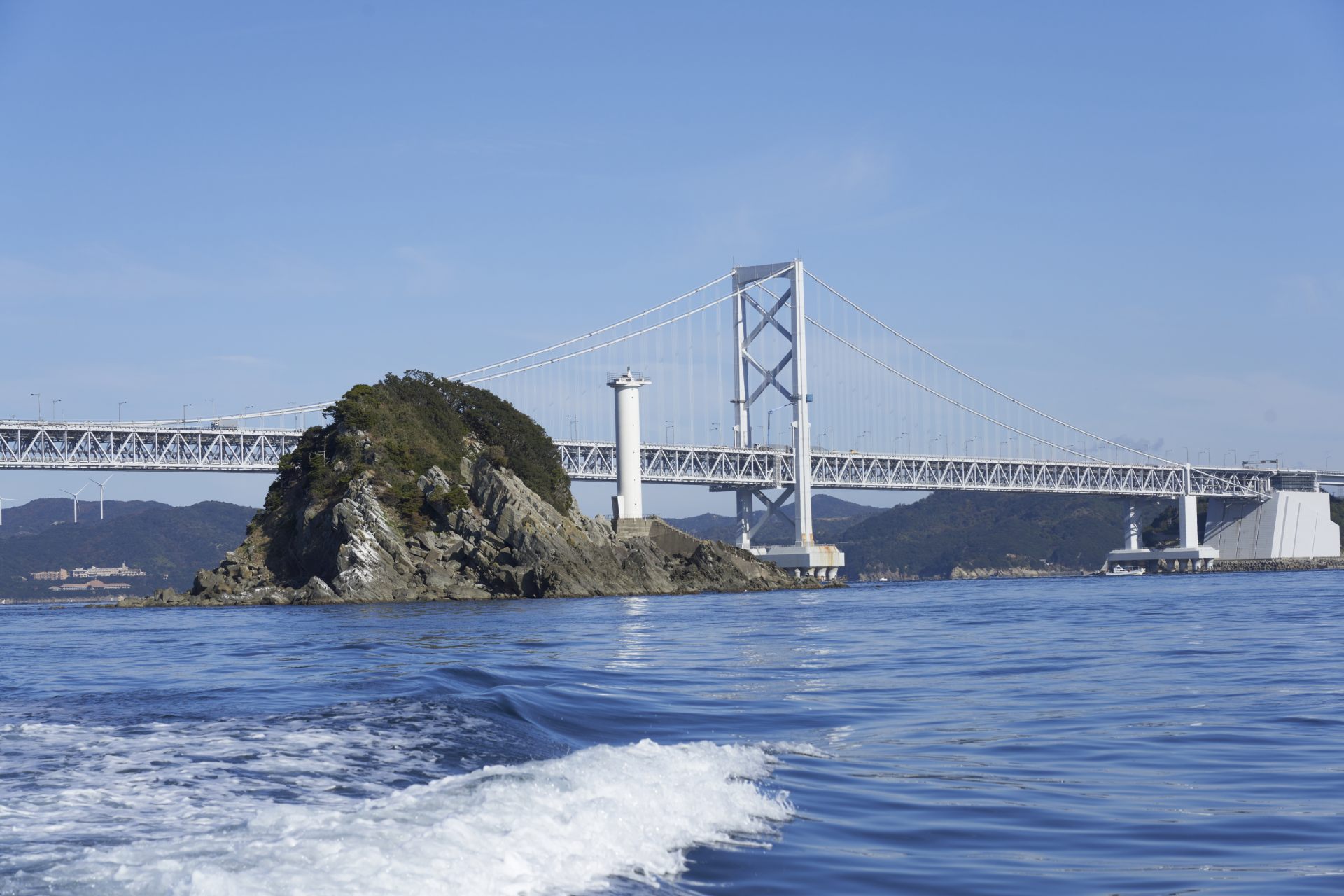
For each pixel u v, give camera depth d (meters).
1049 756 16.95
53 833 11.16
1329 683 25.66
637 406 130.00
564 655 36.50
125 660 37.75
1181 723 20.00
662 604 89.81
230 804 12.56
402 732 17.17
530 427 122.06
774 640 44.72
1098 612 66.06
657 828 11.76
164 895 8.94
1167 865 11.09
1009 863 11.20
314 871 9.44
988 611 72.12
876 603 92.31
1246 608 68.12
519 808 11.66
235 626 63.56
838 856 11.35
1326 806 13.48
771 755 16.70
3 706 21.56
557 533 107.56
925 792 14.43
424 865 9.69
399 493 101.31
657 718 20.78
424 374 120.88
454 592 98.00
